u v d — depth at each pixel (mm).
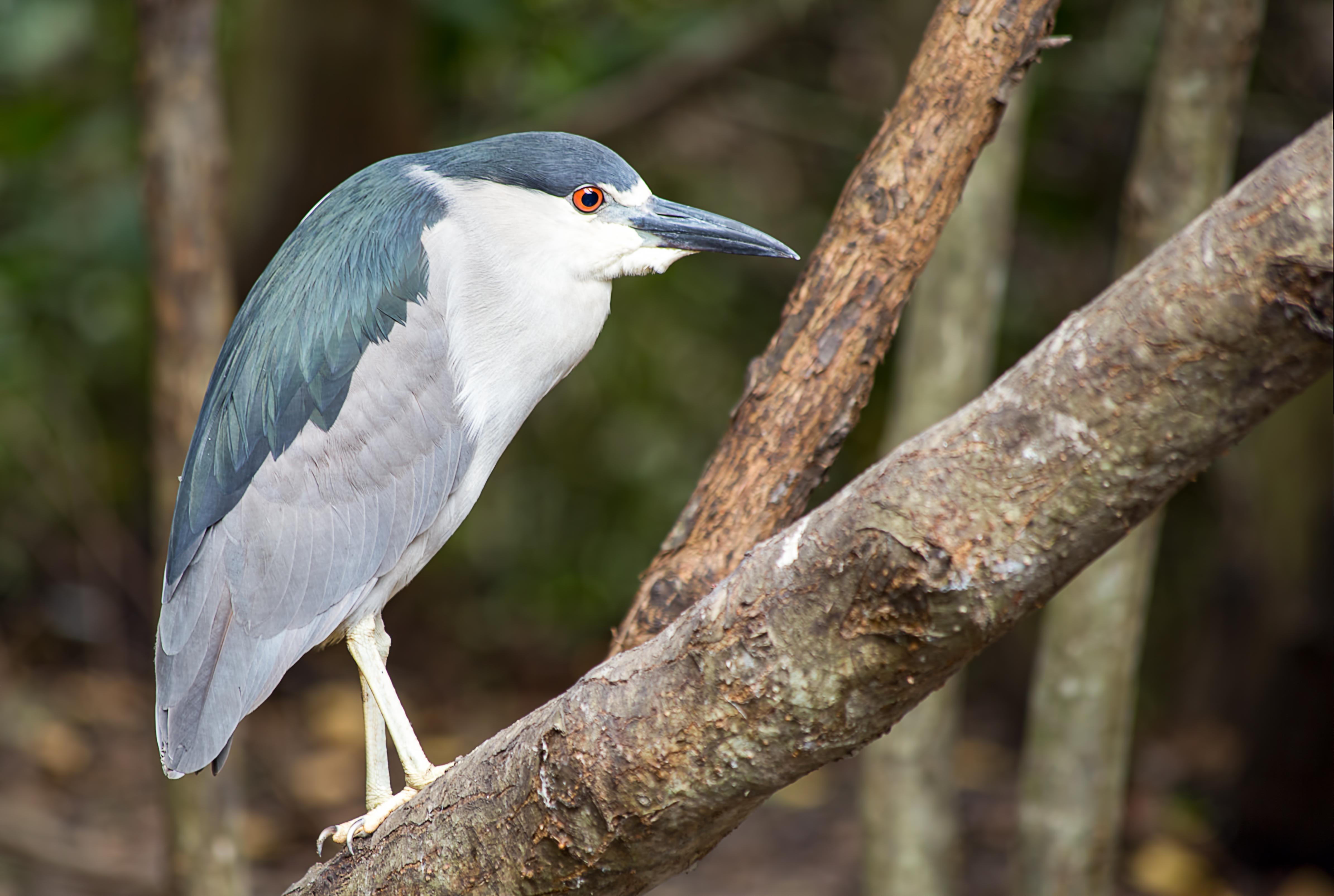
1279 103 12109
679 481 15047
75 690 13570
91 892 10055
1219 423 2740
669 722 3324
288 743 12883
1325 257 2539
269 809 11664
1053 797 7414
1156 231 6629
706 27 13758
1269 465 11359
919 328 7719
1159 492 2834
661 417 15031
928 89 4586
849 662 3088
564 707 3502
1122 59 12234
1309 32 11875
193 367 7555
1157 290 2732
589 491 15344
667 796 3381
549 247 5410
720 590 3254
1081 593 7230
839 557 3020
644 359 14633
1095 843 7438
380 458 5199
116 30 13344
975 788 12133
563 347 5516
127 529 14906
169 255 7461
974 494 2902
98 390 14758
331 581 5121
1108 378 2779
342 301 5176
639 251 5484
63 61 13523
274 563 5023
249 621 4973
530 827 3625
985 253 7578
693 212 5484
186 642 4875
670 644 3338
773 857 10969
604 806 3449
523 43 13727
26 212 12961
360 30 13086
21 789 11477
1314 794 10656
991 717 14016
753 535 4566
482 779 3771
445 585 15797
